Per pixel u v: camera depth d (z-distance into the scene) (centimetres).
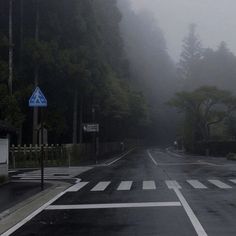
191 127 9438
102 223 1441
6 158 2872
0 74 4775
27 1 5416
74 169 4338
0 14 5331
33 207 1848
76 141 6506
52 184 2739
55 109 5656
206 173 3531
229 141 8125
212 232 1259
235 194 2134
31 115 5753
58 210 1753
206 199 1966
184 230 1295
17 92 4944
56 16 5400
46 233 1309
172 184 2659
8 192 2300
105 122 8288
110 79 7344
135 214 1596
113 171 3972
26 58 5200
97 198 2092
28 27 5450
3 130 2670
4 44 4894
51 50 5194
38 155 5088
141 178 3152
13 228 1397
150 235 1238
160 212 1628
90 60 5709
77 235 1268
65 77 5372
